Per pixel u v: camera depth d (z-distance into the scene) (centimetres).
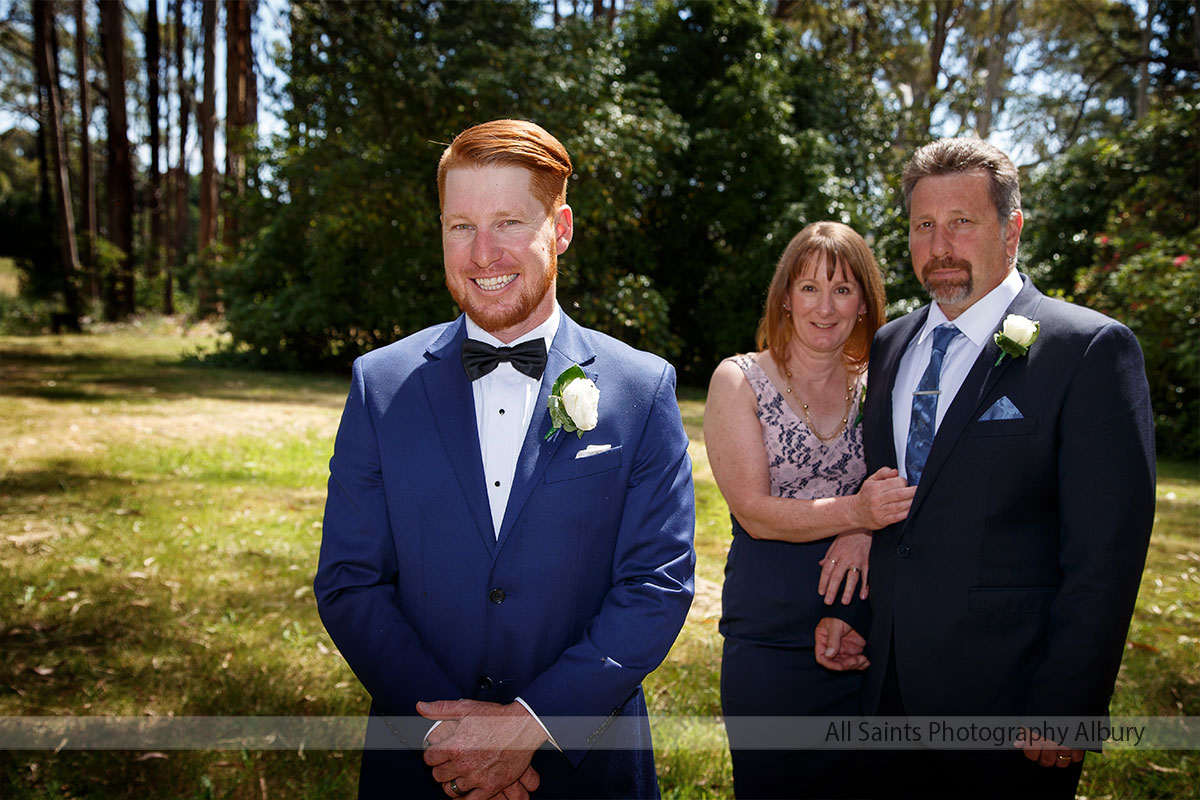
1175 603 460
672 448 174
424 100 1355
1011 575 194
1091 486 180
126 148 2308
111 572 464
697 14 1594
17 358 1486
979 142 209
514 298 163
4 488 616
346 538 169
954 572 197
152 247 2725
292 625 410
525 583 164
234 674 356
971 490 195
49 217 2342
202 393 1171
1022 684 193
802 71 1692
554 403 163
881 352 233
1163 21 2259
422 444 168
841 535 235
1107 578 176
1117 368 184
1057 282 1372
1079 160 1402
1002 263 208
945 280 206
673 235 1631
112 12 2217
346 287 1535
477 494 166
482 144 159
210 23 2441
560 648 166
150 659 366
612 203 1374
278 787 280
